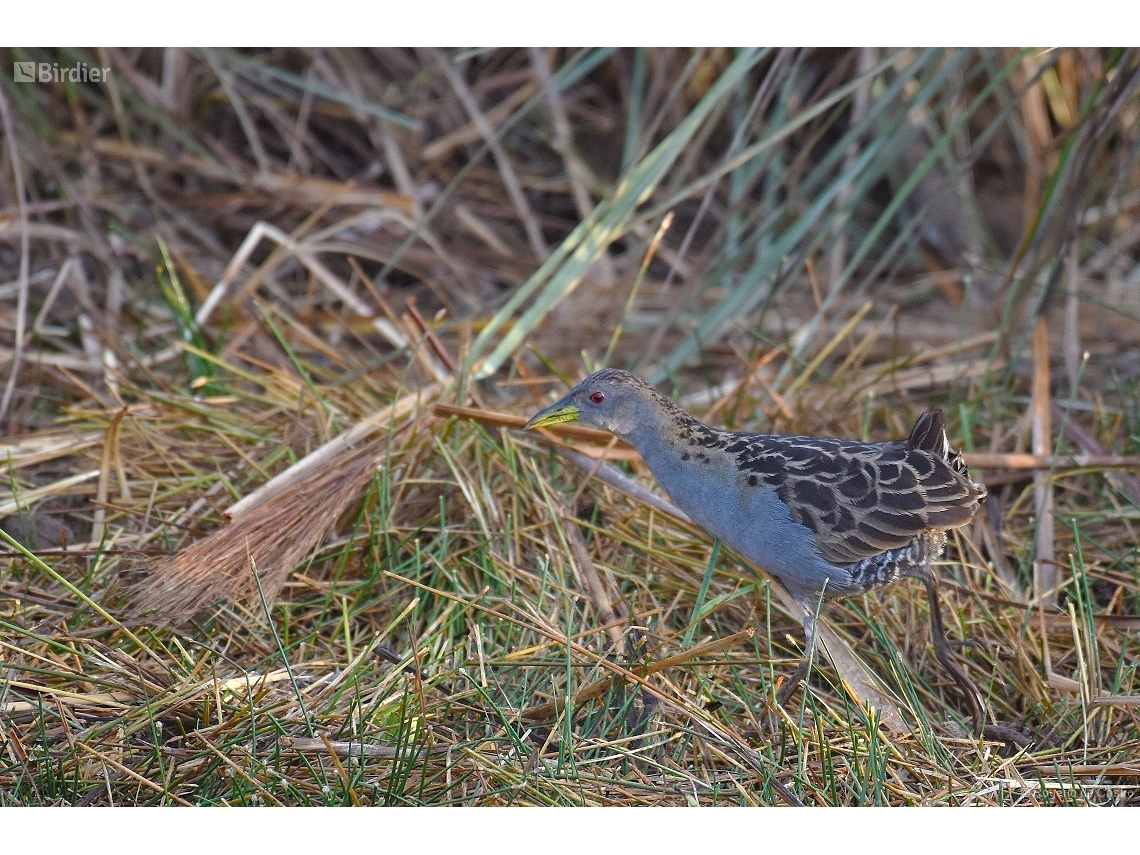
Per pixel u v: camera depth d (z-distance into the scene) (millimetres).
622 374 8875
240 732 7348
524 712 7707
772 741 7656
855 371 11531
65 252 12867
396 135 14758
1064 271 12750
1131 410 11297
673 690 7730
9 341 12016
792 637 8547
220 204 13805
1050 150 10922
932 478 8094
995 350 11188
